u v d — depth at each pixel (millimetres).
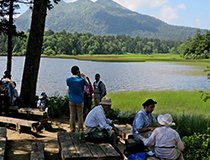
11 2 11781
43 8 8391
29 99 8508
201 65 88938
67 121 8508
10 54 12047
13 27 12102
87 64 93562
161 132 4008
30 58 8453
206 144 5551
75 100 6262
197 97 16641
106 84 31594
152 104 4871
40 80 33469
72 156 3611
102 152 3848
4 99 6953
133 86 29594
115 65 88688
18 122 6367
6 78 7188
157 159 3930
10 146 5352
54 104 9789
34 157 4176
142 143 4309
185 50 181750
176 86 29703
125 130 6336
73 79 6250
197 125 7711
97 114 4582
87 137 4375
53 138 6258
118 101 14969
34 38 8414
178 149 4066
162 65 90250
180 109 12312
